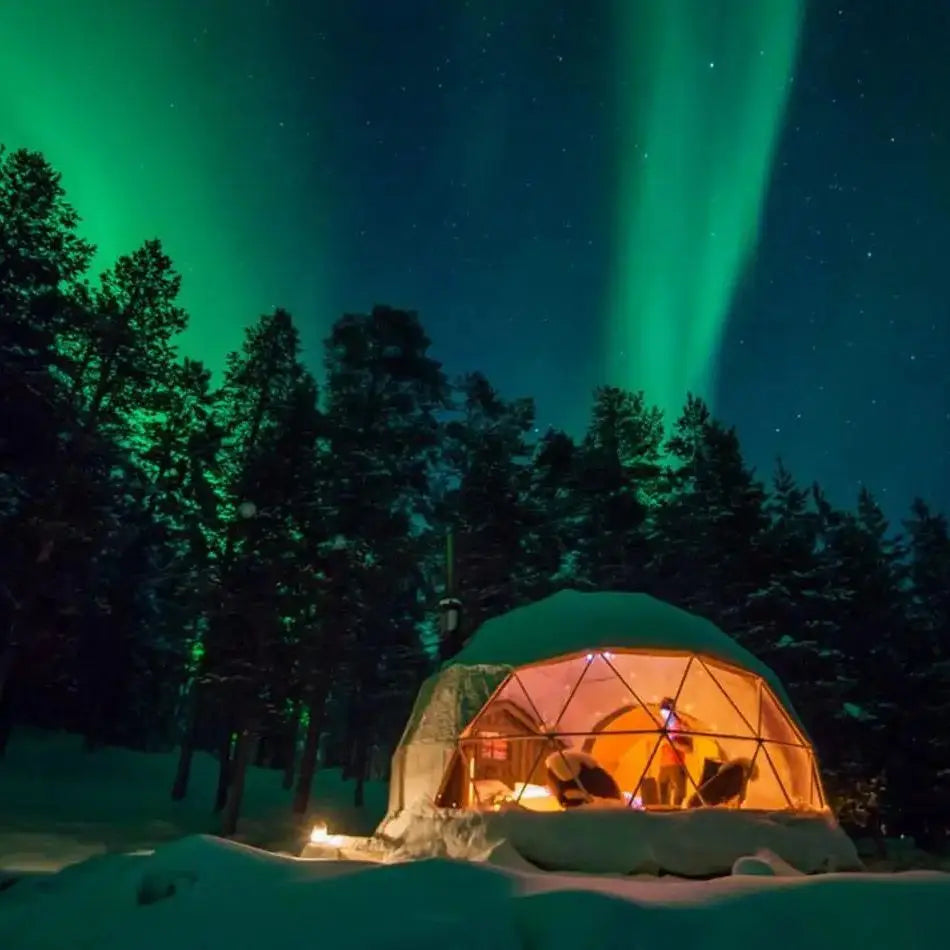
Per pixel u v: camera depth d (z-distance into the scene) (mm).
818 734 25453
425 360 33844
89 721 36156
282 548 26234
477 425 37594
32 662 27188
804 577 27734
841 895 5984
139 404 29734
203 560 29375
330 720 46125
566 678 14758
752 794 13766
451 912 5859
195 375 34438
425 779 13562
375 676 32125
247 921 6262
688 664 13312
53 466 25469
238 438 31938
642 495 36062
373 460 29328
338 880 6746
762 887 6352
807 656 25844
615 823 10594
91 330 28109
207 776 35219
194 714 31312
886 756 27172
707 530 30094
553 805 12859
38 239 26172
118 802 28984
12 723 35156
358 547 27797
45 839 20859
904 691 28266
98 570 30234
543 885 6406
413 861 6895
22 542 25125
